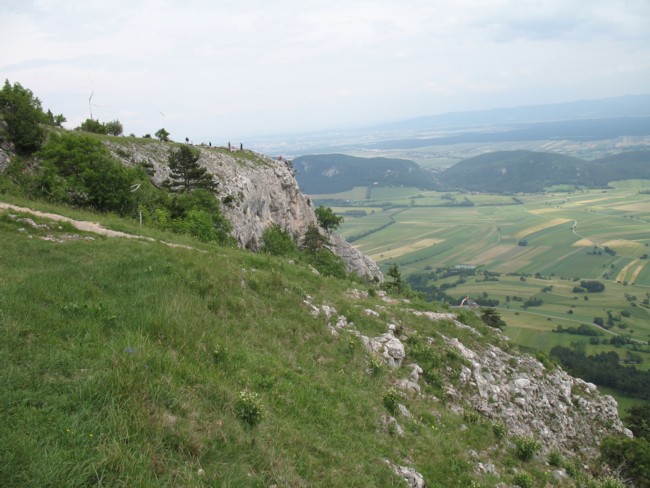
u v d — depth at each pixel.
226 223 44.09
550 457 18.16
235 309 16.36
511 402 21.62
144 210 34.72
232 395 9.95
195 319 13.54
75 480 6.25
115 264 16.08
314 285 25.50
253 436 9.13
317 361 15.89
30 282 12.34
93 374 8.57
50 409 7.48
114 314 11.88
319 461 9.72
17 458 6.25
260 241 62.97
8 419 6.95
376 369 17.31
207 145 74.62
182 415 8.59
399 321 24.02
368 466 10.59
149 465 7.04
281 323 17.16
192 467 7.40
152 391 8.55
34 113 34.31
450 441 14.67
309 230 77.06
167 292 14.71
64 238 20.02
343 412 12.59
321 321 18.92
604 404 26.31
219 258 22.27
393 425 13.64
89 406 7.74
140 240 22.28
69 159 32.25
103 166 33.00
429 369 20.02
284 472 8.61
